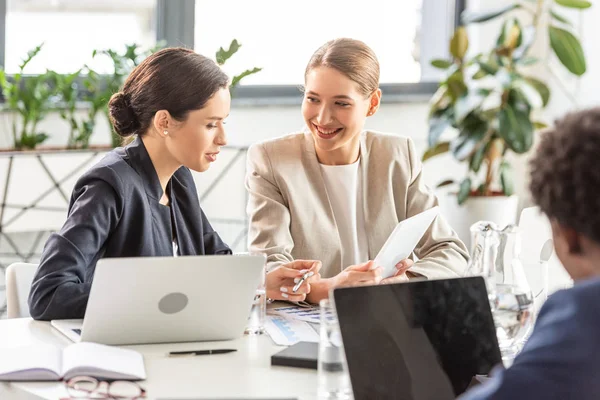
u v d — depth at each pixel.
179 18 5.08
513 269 2.07
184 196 2.63
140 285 1.96
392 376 1.65
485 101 5.73
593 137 1.28
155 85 2.38
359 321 1.65
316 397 1.77
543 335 1.24
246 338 2.16
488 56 5.27
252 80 5.31
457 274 2.74
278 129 5.32
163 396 1.75
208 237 2.74
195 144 2.40
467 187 5.03
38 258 4.57
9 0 4.60
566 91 5.82
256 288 2.10
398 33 5.71
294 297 2.42
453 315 1.76
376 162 2.88
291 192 2.78
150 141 2.44
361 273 2.40
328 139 2.72
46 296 2.20
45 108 4.39
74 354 1.89
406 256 2.51
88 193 2.31
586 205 1.26
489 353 1.77
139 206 2.38
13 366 1.82
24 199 4.17
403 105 5.63
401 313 1.70
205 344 2.10
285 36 5.37
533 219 2.82
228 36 5.24
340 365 1.73
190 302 2.04
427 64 5.84
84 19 4.80
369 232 2.82
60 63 4.76
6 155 4.11
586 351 1.20
